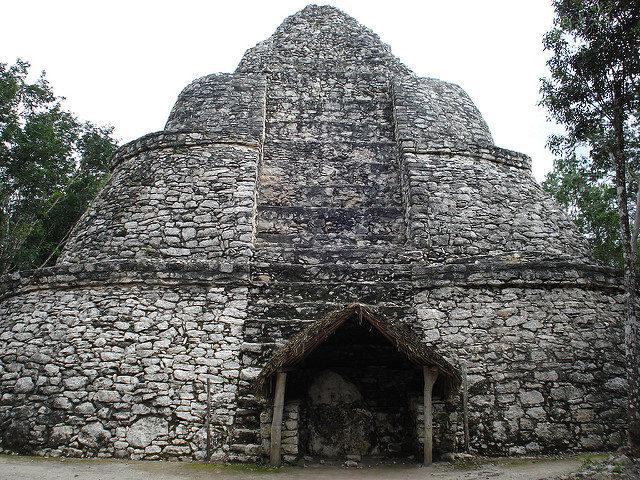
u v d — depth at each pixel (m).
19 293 7.33
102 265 6.95
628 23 6.75
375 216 8.74
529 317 6.73
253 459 5.66
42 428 6.11
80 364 6.42
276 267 7.11
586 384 6.38
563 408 6.23
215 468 5.39
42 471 5.08
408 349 5.45
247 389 6.20
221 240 7.54
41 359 6.54
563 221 8.51
